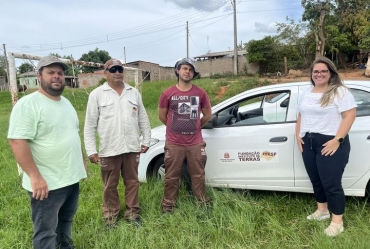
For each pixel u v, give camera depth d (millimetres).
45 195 2273
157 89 22172
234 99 3916
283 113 3627
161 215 3516
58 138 2377
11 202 4027
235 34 28391
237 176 3807
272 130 3592
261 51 30156
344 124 2818
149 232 3176
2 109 21906
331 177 2910
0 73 43312
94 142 3262
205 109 3535
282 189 3633
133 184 3430
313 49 27125
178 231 3176
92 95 3205
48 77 2311
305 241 2951
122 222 3330
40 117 2279
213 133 3883
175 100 3367
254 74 28578
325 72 2916
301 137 3137
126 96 3260
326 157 2902
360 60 26422
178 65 3332
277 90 3725
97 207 3740
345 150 2906
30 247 3012
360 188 3348
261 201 3756
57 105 2416
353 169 3316
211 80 23031
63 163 2406
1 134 9758
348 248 2645
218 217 3350
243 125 3803
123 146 3213
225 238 3018
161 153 4188
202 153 3488
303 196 3848
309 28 28000
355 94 3381
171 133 3451
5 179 4855
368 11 26406
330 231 2973
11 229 3266
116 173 3307
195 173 3512
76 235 3117
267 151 3609
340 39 25609
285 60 27078
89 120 3217
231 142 3779
